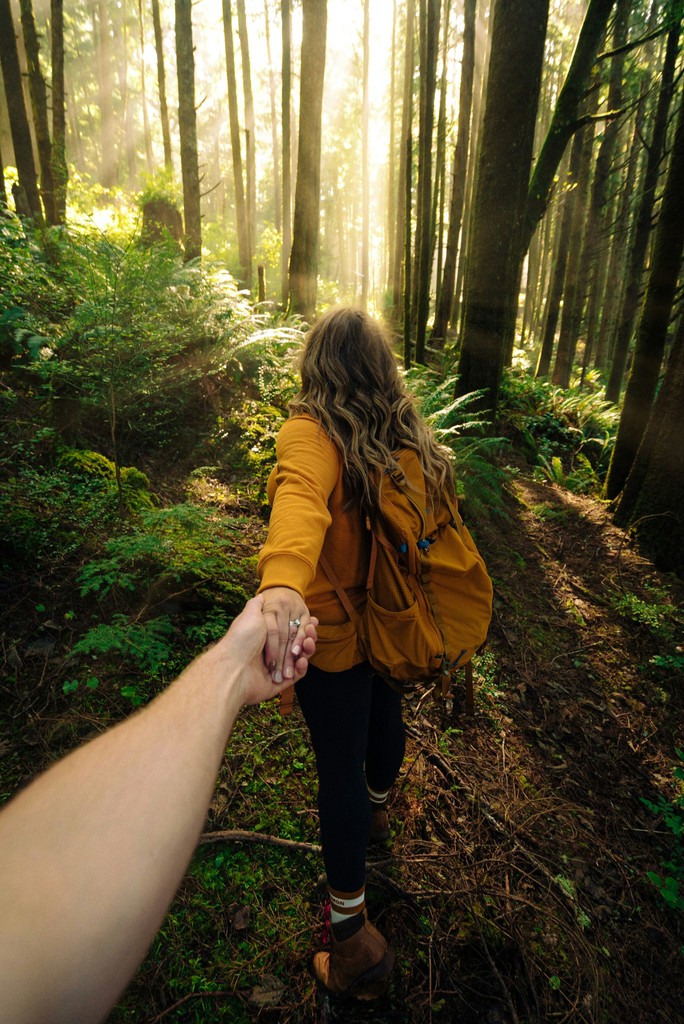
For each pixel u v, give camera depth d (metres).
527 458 6.69
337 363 1.33
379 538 1.29
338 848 1.38
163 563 2.64
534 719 2.77
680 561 4.26
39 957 0.26
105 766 0.38
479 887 1.94
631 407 5.21
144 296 3.13
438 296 13.83
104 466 3.35
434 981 1.67
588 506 5.28
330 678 1.34
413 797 2.18
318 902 1.77
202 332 4.71
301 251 8.14
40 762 1.90
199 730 0.45
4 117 17.47
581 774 2.54
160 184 10.37
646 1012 1.75
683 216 4.64
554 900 1.96
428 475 1.37
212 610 2.65
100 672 2.22
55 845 0.31
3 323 3.43
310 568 0.93
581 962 1.81
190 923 1.66
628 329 10.25
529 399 8.20
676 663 3.29
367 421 1.30
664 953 1.93
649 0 10.07
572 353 12.55
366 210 19.62
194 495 3.65
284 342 5.39
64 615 2.40
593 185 11.96
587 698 3.01
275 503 1.12
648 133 13.11
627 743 2.79
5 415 3.36
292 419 1.33
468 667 1.54
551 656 3.27
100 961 0.28
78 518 2.82
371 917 1.79
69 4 22.66
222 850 1.84
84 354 3.04
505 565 4.18
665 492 4.40
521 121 5.32
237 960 1.60
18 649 2.21
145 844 0.33
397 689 1.38
